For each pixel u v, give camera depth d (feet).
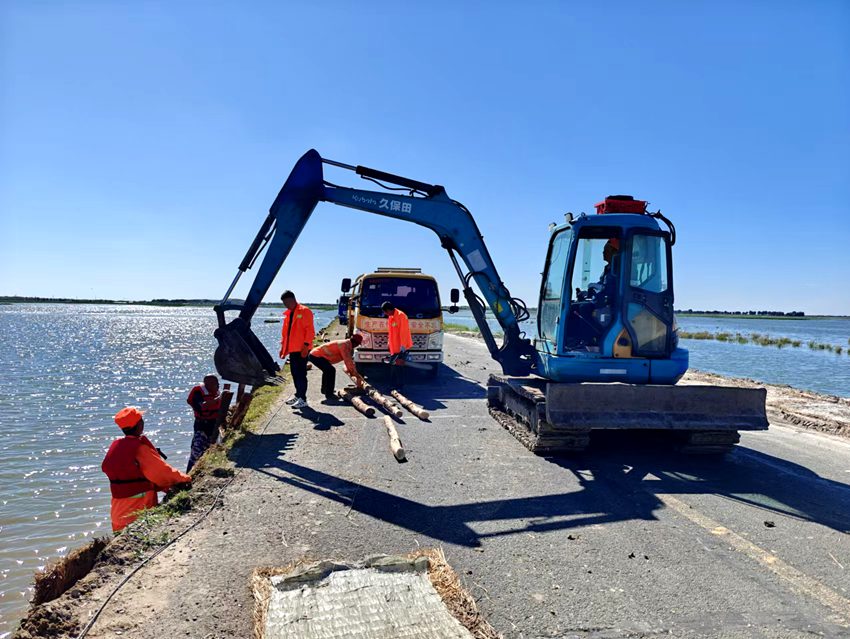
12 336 167.84
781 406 34.35
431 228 28.73
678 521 15.97
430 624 10.16
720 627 10.63
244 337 26.27
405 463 21.33
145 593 11.44
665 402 21.11
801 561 13.51
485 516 16.15
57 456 33.47
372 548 13.89
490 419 29.63
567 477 20.01
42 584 12.46
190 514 15.89
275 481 18.92
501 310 28.37
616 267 23.26
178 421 43.01
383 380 43.14
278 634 9.70
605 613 11.05
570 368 22.89
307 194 26.81
